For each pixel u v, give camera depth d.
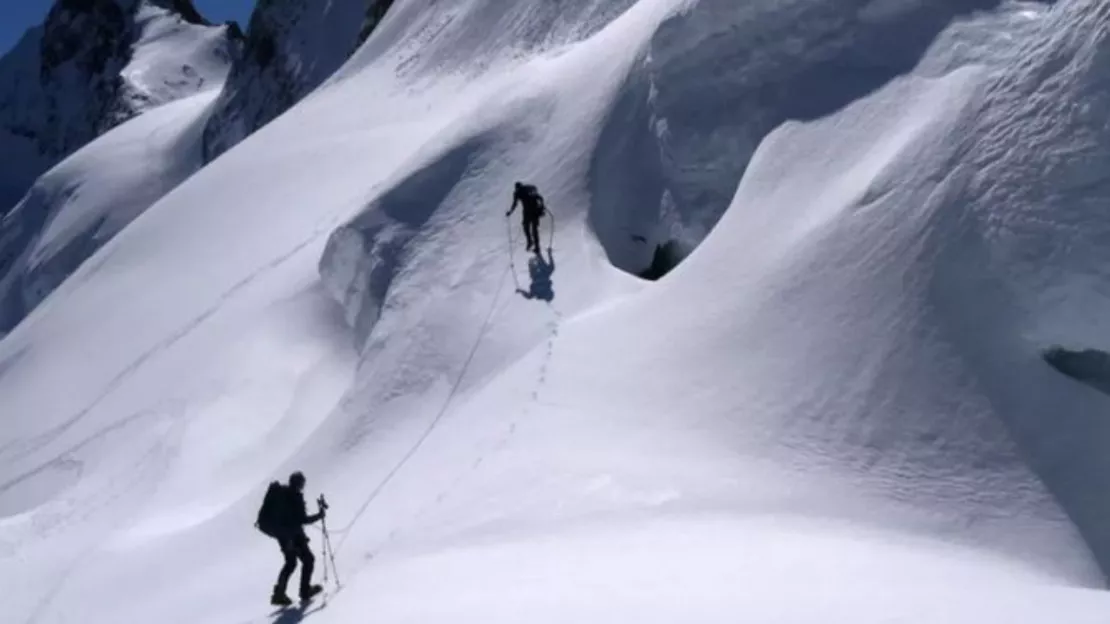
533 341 18.73
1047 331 13.90
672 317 17.06
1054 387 13.66
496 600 10.05
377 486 16.80
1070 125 14.84
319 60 96.75
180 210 47.72
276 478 19.30
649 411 15.24
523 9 45.25
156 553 18.73
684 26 21.30
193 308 36.38
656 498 13.01
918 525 12.62
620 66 23.59
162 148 101.12
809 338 15.25
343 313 27.20
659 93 21.47
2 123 166.00
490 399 17.30
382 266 23.55
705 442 14.38
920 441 13.67
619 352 16.88
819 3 20.08
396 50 54.50
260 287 33.75
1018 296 14.20
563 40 40.19
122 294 41.44
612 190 21.61
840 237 16.17
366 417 19.53
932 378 14.12
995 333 14.16
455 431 17.02
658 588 9.76
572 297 19.61
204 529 18.69
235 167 49.53
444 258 22.52
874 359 14.57
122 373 34.59
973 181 15.27
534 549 11.93
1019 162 15.00
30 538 23.73
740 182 19.58
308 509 17.36
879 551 11.15
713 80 20.89
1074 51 15.42
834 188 17.30
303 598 12.55
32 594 19.81
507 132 24.92
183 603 15.60
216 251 41.16
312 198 40.81
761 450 14.05
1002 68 16.52
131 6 159.88
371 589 11.91
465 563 11.88
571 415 15.57
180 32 148.12
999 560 11.98
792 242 16.84
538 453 14.72
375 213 24.69
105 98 153.75
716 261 17.69
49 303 47.38
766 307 16.06
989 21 17.95
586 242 20.77
